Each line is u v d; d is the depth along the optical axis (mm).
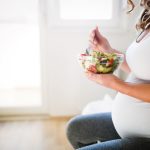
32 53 2932
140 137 897
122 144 829
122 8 2240
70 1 2258
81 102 2461
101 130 1079
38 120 2432
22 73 3035
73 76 2389
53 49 2312
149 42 840
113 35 2316
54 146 1923
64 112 2480
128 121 920
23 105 2535
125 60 1070
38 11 2262
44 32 2297
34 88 3119
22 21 2611
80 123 1092
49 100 2467
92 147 835
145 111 864
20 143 1976
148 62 833
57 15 2254
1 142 1992
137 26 1011
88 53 845
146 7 932
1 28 2742
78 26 2273
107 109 1704
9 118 2469
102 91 2436
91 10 2297
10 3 2496
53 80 2393
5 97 2844
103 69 790
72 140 1126
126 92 794
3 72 2980
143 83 848
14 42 2842
